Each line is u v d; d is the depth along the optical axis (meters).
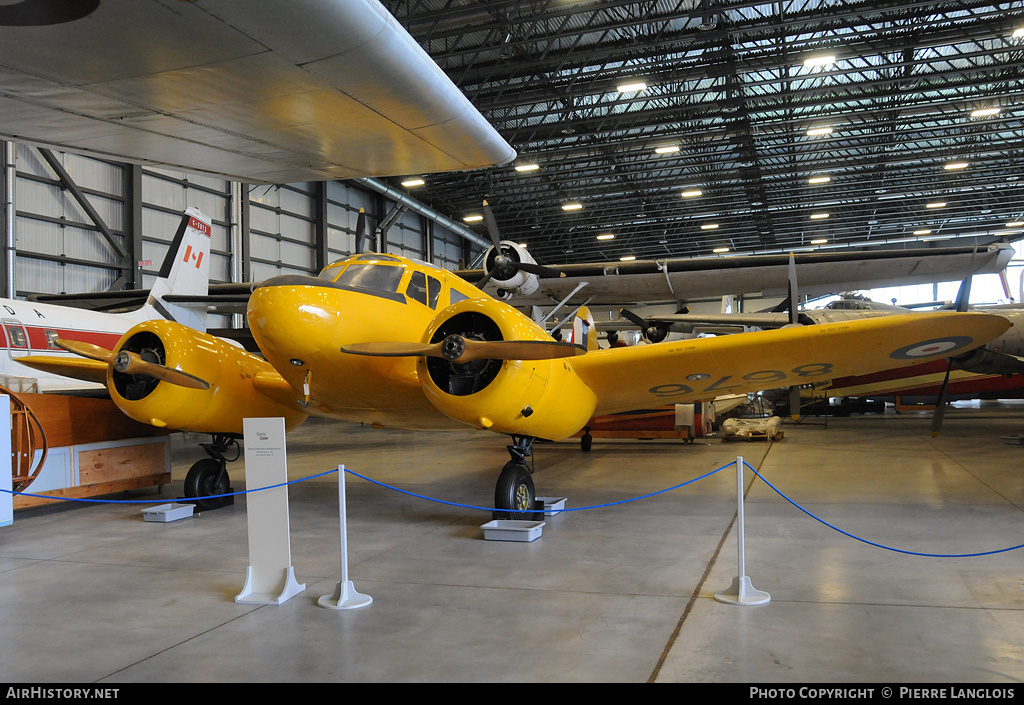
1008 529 5.61
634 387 7.04
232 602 4.23
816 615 3.71
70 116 7.82
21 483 6.55
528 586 4.40
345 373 6.22
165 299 13.24
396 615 3.89
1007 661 3.05
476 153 9.25
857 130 26.88
